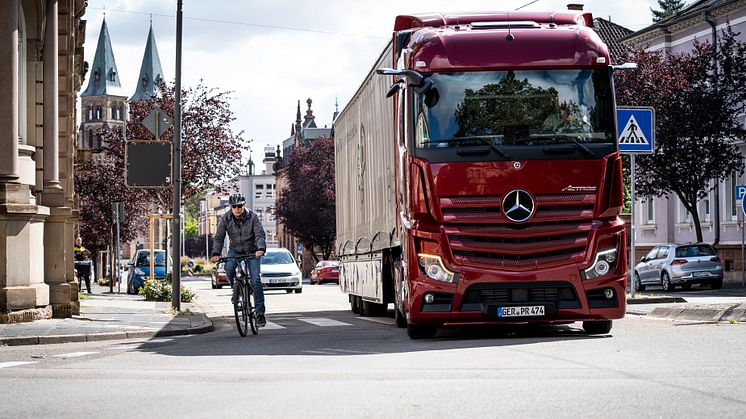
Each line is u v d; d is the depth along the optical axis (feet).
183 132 153.17
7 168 68.54
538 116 50.47
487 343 47.88
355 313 90.74
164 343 55.62
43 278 72.95
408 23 56.54
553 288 49.90
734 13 177.88
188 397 30.86
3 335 58.34
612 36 229.86
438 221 50.06
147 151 92.94
